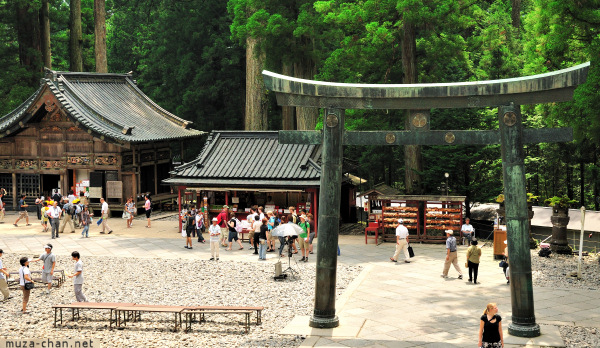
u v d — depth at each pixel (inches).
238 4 1711.4
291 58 1718.8
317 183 1306.6
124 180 1690.5
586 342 654.5
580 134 1159.6
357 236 1373.0
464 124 1441.9
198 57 2359.7
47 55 2326.5
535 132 679.7
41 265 1107.9
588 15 1095.0
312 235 1216.2
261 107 1967.3
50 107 1670.8
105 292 908.0
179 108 2329.0
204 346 670.5
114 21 2851.9
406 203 1293.1
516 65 1748.3
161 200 1825.8
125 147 1626.5
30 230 1473.9
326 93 707.4
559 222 1155.9
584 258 1111.6
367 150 1863.9
